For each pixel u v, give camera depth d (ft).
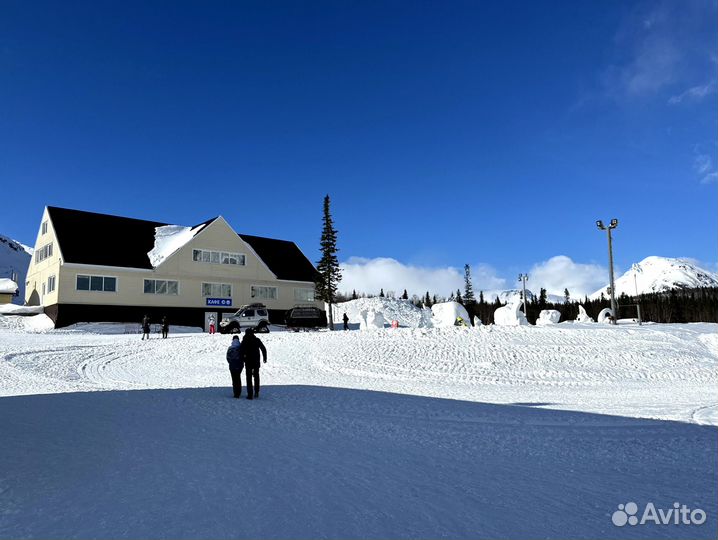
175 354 89.97
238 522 14.65
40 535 13.57
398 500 17.04
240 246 174.19
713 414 37.06
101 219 166.71
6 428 27.22
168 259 157.69
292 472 20.02
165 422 30.19
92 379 63.62
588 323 111.55
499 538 14.08
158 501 16.28
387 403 41.65
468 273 378.53
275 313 180.65
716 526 15.28
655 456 24.21
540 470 21.47
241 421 31.42
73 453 22.25
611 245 127.54
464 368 72.74
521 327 95.30
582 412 37.76
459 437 28.17
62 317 139.44
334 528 14.42
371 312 113.60
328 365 76.64
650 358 75.25
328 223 210.59
